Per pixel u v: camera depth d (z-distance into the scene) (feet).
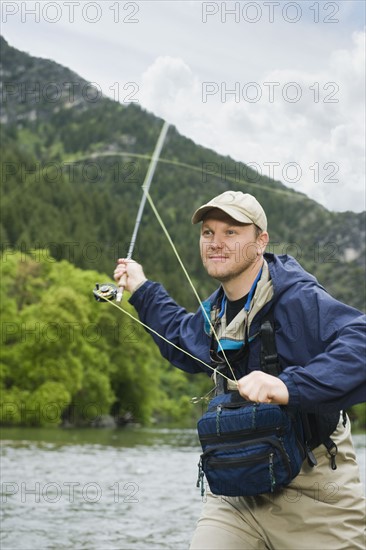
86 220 504.02
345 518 16.11
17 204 428.15
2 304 256.93
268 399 13.75
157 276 377.91
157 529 42.19
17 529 40.73
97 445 136.98
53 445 131.44
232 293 16.43
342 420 16.53
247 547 16.22
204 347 17.06
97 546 36.83
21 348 251.39
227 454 15.02
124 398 302.45
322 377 13.79
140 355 299.58
